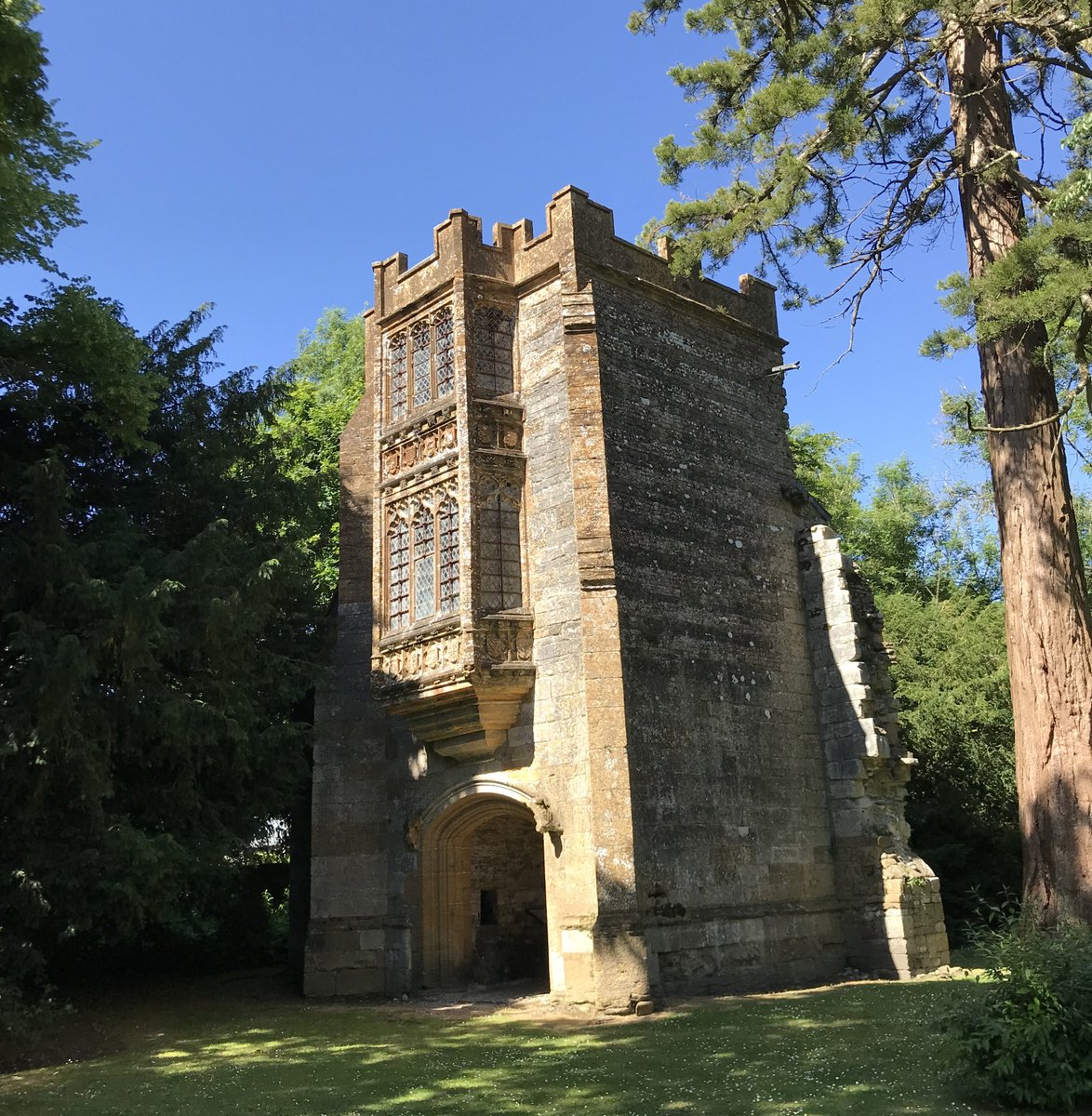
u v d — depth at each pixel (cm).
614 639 1684
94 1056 1397
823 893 1948
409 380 2025
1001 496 1596
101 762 1495
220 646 1673
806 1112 925
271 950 2264
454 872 1870
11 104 1093
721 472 2045
